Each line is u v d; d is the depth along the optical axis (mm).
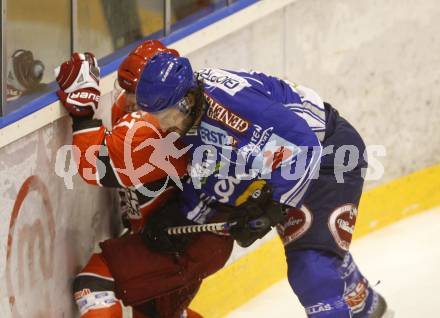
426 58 15047
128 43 10305
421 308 12180
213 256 9805
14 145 8258
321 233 9516
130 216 9945
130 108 9195
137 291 9555
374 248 14070
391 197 14945
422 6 14758
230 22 11680
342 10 13617
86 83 8938
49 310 9141
